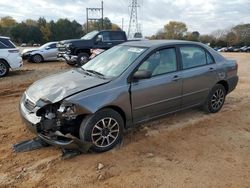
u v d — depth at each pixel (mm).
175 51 5582
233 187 3762
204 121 6020
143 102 4984
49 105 4332
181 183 3830
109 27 72438
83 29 92438
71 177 3965
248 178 3967
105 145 4613
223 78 6406
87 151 4609
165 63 5387
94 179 3920
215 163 4340
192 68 5793
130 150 4703
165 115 5543
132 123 4992
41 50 19203
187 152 4676
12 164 4285
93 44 15789
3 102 7648
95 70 5293
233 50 70000
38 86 4875
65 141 4312
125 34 16781
